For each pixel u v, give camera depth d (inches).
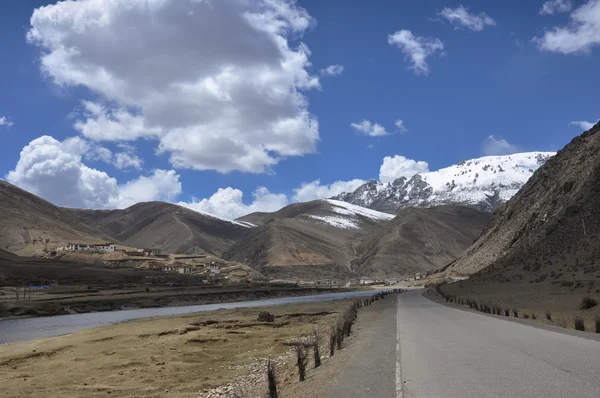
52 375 863.7
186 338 1326.3
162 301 4160.9
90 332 1643.7
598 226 2699.3
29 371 916.0
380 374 512.4
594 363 484.7
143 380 809.5
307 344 1126.4
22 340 1649.9
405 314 1589.6
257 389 674.8
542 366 482.3
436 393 395.9
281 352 1093.1
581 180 3376.0
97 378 831.1
